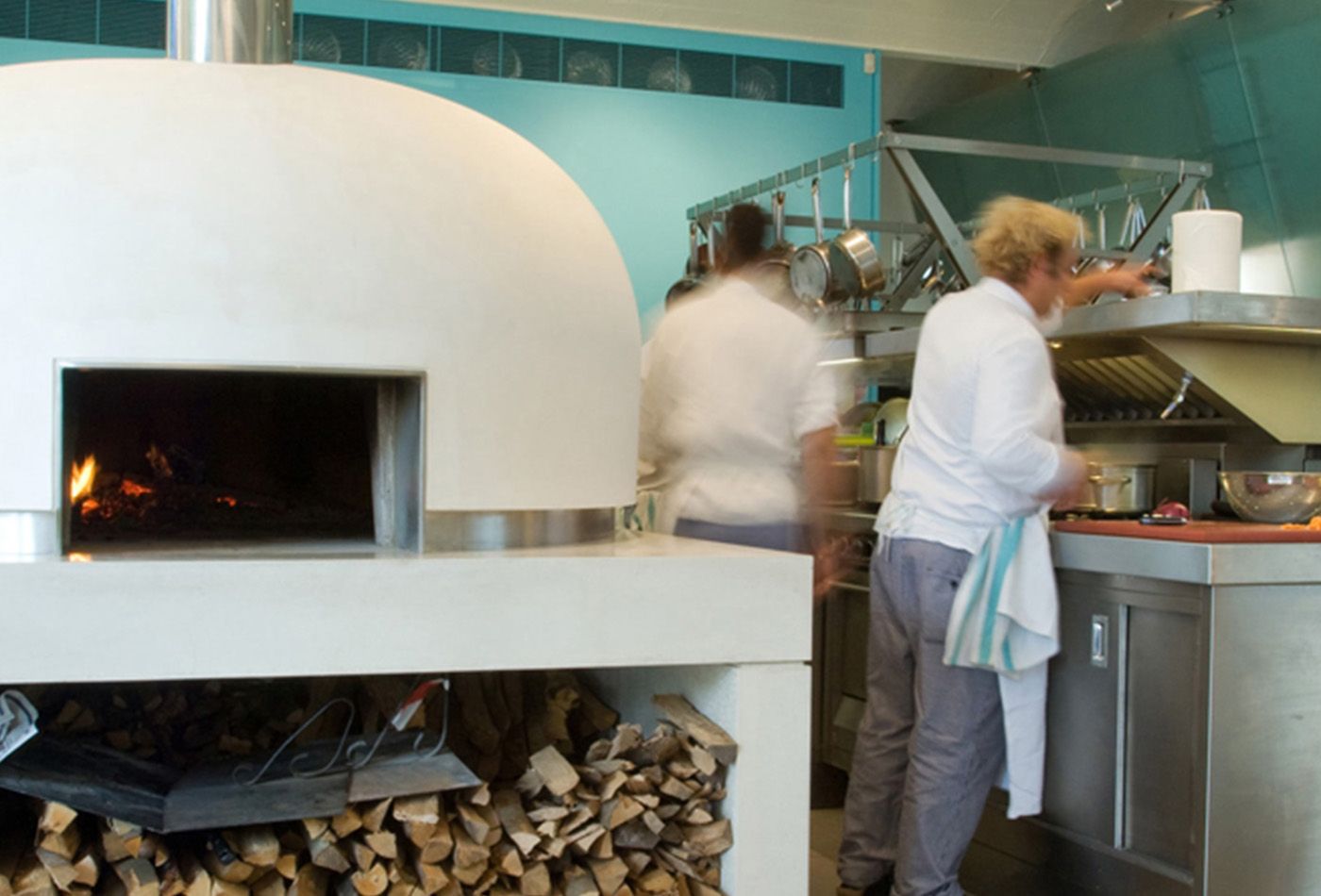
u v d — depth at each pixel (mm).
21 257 1973
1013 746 2617
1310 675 2598
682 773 2148
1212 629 2479
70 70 2143
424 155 2170
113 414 2627
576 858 2105
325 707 2096
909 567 2658
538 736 2377
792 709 2145
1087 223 5582
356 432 2631
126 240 1982
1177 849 2572
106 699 2312
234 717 2369
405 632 1964
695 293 2984
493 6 5344
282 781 1969
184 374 2459
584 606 2045
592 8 5410
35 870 1849
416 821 1914
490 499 2156
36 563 1847
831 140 5930
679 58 5711
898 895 2654
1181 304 2945
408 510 2160
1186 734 2545
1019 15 5469
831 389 2879
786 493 2854
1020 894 2973
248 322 2004
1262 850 2553
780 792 2143
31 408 1973
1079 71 5441
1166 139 5156
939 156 6391
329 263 2045
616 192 5656
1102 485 3279
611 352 2371
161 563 1877
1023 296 2654
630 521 3117
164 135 2043
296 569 1920
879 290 4055
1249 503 2943
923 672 2652
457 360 2117
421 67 5406
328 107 2150
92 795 1808
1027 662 2572
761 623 2131
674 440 2896
